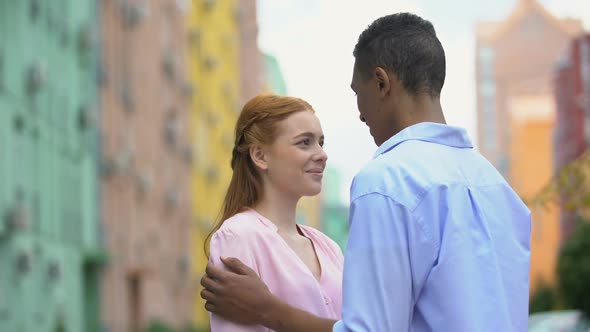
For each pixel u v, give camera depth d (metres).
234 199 3.71
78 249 27.70
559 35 161.00
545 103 160.88
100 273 30.16
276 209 3.66
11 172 21.66
